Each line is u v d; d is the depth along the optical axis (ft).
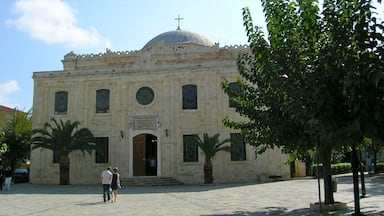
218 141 106.22
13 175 129.08
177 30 154.81
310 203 55.88
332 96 28.86
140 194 82.38
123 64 134.00
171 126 115.03
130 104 117.91
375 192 70.23
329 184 50.37
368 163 113.70
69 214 53.93
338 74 28.50
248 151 111.65
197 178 111.55
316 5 33.91
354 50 27.14
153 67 118.21
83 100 119.85
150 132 115.65
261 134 51.47
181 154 113.50
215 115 113.80
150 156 115.96
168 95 116.78
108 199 71.00
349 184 87.71
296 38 35.91
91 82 120.67
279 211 51.39
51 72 122.21
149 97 118.01
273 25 38.63
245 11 44.47
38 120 120.98
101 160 116.57
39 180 117.91
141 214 52.34
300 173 118.11
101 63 135.03
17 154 133.49
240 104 52.95
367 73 25.22
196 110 115.14
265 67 38.55
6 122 161.68
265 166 110.73
